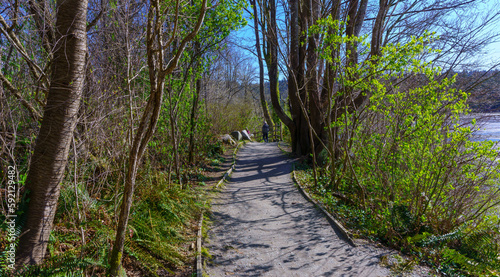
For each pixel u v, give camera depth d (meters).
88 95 5.04
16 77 4.78
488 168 6.03
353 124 8.55
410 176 6.86
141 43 6.25
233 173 12.60
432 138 6.58
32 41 5.00
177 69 7.91
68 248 4.14
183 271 4.60
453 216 6.55
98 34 5.73
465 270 5.20
